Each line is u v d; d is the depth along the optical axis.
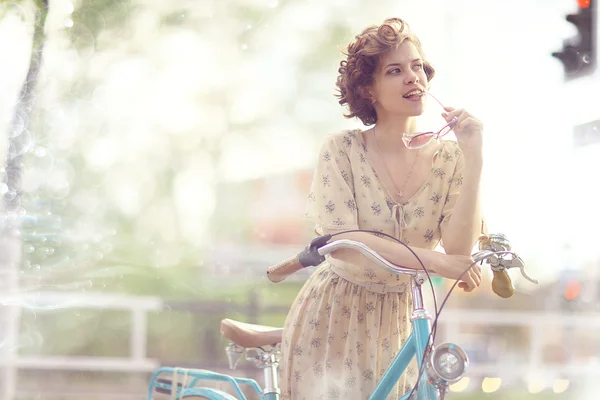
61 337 10.23
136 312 9.15
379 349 3.07
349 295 3.10
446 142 3.14
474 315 9.21
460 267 2.76
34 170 8.02
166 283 13.68
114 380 8.99
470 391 8.28
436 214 3.09
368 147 3.15
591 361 8.78
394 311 3.10
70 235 8.62
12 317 7.78
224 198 19.92
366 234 2.91
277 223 20.00
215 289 14.83
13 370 7.89
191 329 11.31
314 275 3.27
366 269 3.01
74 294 8.48
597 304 9.12
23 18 7.16
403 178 3.10
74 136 11.14
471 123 2.87
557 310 9.41
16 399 8.04
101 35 10.66
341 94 3.26
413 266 2.80
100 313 10.98
